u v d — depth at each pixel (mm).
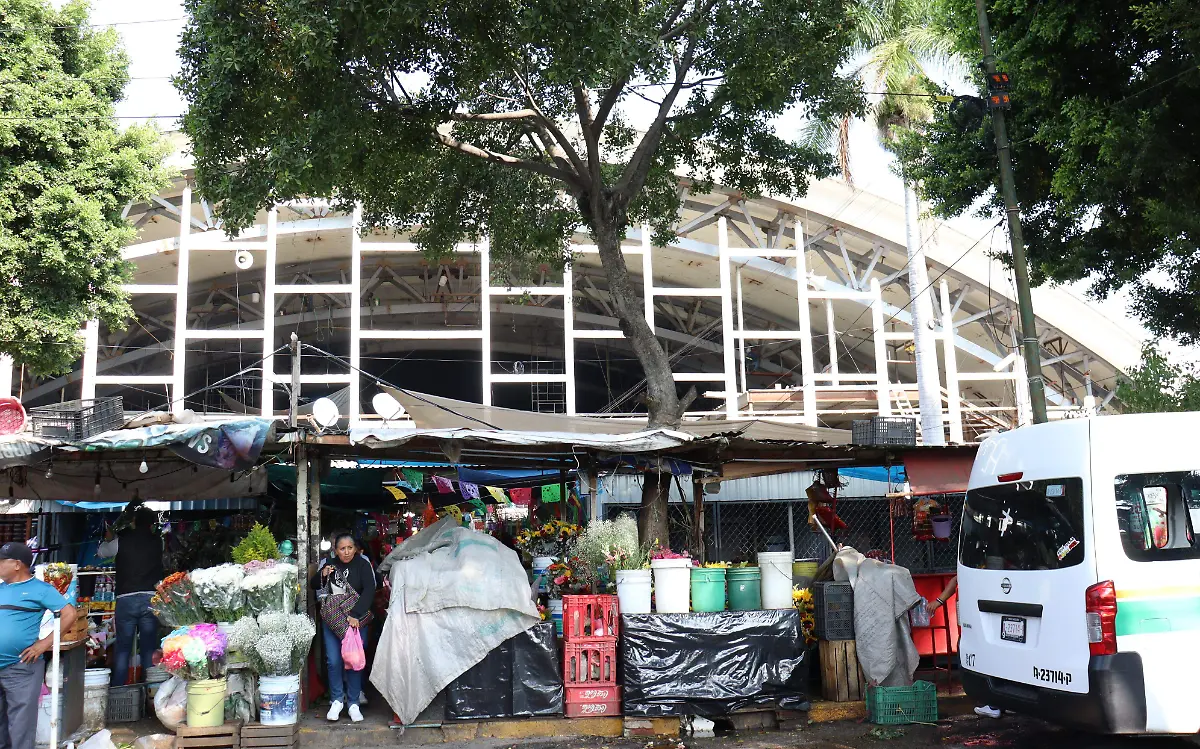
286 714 7680
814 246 31641
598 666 8305
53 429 8188
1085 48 11008
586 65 9219
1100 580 6262
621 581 8445
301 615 7887
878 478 13422
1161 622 6227
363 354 38219
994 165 12984
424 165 12438
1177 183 10438
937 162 13891
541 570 9586
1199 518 6500
